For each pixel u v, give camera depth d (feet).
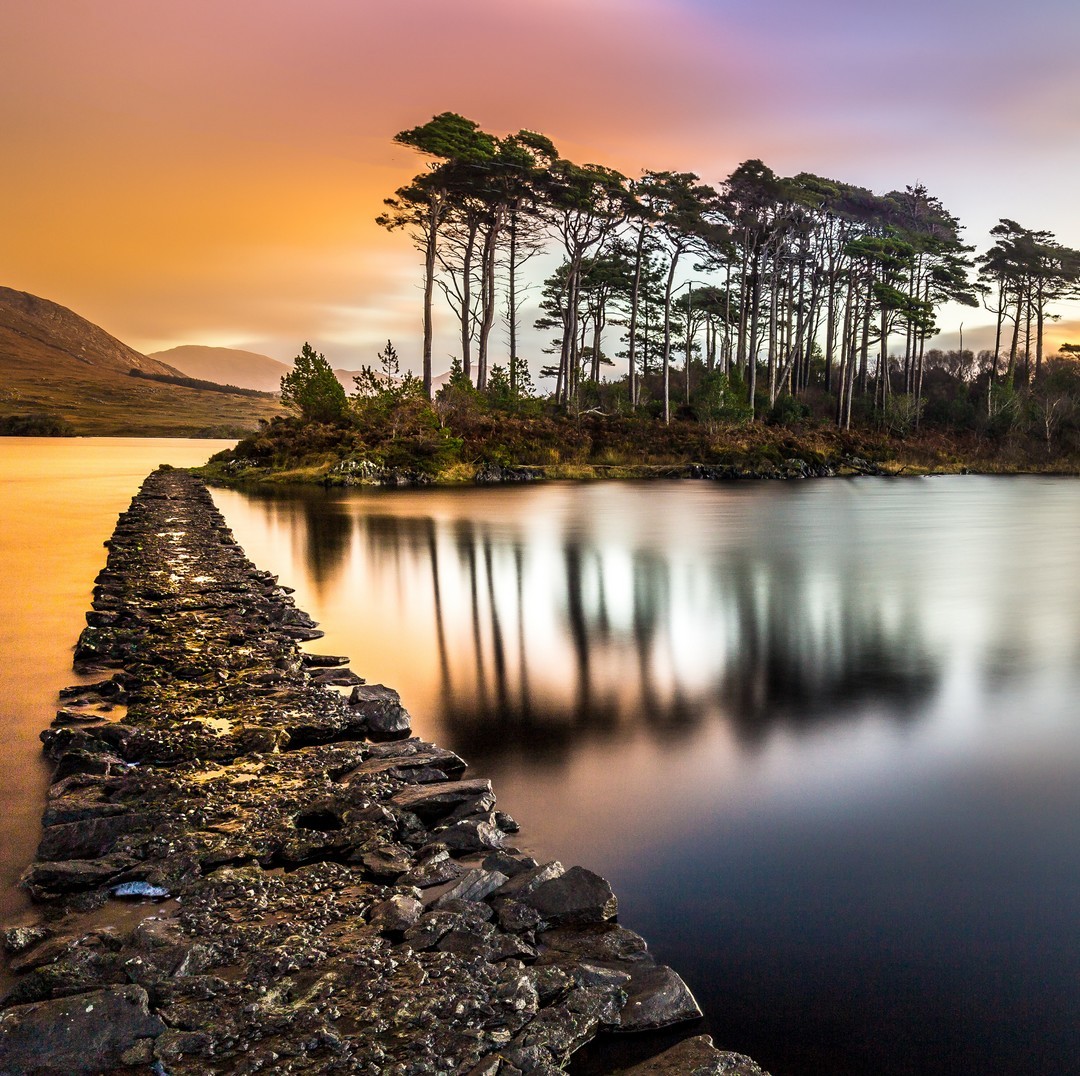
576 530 77.51
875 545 68.49
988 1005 11.89
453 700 26.27
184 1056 10.23
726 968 12.75
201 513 85.46
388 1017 10.92
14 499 107.24
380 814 17.08
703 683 28.02
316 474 143.02
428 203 192.13
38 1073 10.02
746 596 44.88
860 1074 10.62
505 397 193.57
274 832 16.58
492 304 201.46
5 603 42.32
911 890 14.83
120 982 11.62
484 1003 11.24
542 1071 9.99
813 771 20.22
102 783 18.61
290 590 45.93
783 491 136.05
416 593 45.50
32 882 14.58
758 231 229.66
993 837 16.78
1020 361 296.51
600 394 242.99
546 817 17.83
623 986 11.98
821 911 14.20
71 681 28.04
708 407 199.21
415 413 160.97
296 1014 10.87
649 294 264.72
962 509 105.81
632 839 16.80
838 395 257.14
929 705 25.45
